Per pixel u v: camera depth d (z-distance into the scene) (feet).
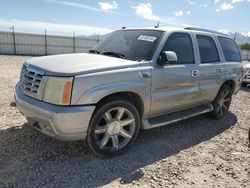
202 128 17.87
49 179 10.47
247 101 28.12
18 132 14.57
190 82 15.78
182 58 15.43
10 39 109.70
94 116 11.52
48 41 116.78
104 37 17.76
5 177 10.36
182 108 16.47
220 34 19.97
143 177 11.14
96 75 11.28
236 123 19.56
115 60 12.91
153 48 13.96
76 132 11.12
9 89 25.77
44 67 11.62
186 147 14.53
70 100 10.72
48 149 12.83
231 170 12.34
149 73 13.15
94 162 12.00
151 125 14.05
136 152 13.37
